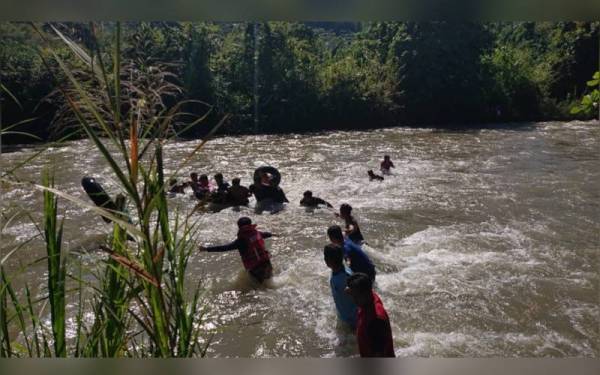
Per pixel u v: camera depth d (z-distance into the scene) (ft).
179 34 75.97
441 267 23.21
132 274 8.64
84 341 9.04
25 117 59.93
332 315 19.03
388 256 24.58
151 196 7.21
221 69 86.89
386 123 92.63
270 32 88.17
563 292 20.68
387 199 35.73
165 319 7.67
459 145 63.10
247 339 17.42
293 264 23.93
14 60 53.36
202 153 58.03
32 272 21.76
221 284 21.77
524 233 28.07
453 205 33.91
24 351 8.32
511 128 82.48
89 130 6.51
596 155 53.16
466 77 94.68
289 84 87.61
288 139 72.84
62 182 40.52
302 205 34.01
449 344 17.01
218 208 33.86
